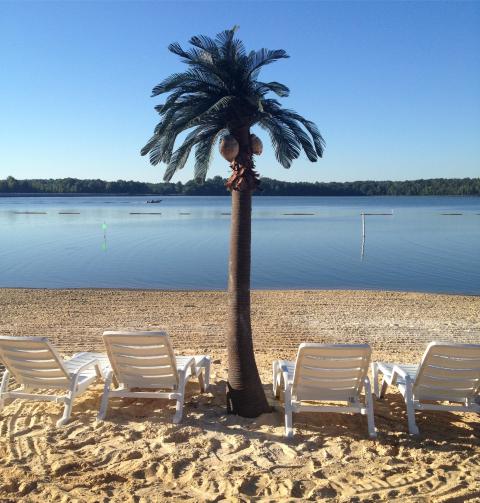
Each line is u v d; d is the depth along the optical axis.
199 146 5.63
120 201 150.75
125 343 5.29
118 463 4.41
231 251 5.34
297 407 5.09
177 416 5.24
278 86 5.38
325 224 48.50
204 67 5.21
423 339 9.90
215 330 10.35
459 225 47.06
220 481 4.12
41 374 5.43
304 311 12.42
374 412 5.64
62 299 13.70
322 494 3.96
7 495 3.91
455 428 5.28
